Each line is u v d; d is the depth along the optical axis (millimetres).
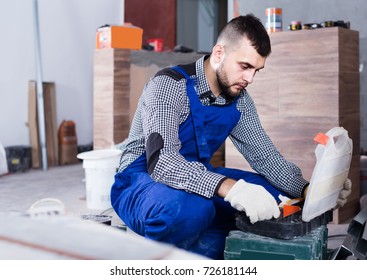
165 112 1919
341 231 3107
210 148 2139
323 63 3361
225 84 1944
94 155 3676
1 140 6023
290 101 3480
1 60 5980
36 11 6148
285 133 3512
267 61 3547
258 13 5062
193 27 8562
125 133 4773
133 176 2096
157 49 5672
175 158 1859
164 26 7922
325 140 1725
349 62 3475
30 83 6172
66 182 5055
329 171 1790
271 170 2186
